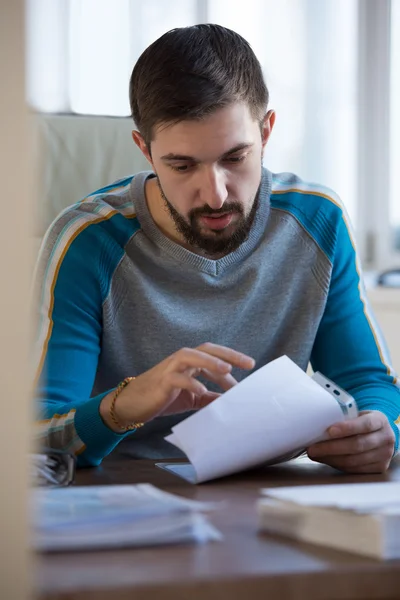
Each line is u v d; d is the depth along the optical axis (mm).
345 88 3398
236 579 641
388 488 873
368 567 671
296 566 673
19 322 597
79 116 2094
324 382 1298
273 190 1743
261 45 3287
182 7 3184
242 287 1661
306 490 856
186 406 1334
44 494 871
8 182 594
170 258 1621
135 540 739
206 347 1241
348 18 3387
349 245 1758
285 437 1168
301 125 3359
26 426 594
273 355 1704
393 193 3539
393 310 3145
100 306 1579
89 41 3111
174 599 625
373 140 3500
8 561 585
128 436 1611
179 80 1361
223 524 853
